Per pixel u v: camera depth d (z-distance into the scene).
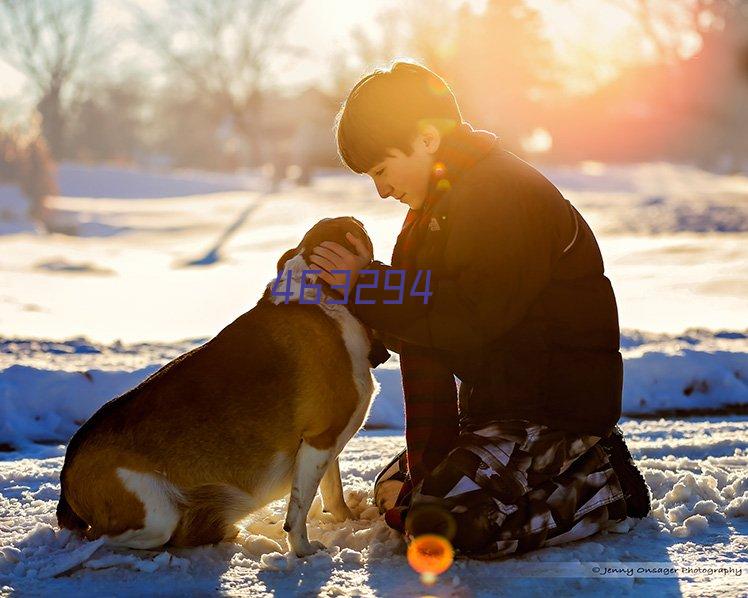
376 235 30.33
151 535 4.40
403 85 4.52
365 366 4.70
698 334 11.22
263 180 78.00
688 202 40.78
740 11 77.69
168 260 29.08
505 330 4.45
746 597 3.93
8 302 16.98
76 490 4.45
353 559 4.50
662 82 82.25
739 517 5.18
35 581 4.25
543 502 4.45
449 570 4.32
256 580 4.28
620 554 4.56
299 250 4.75
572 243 4.56
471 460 4.38
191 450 4.40
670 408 8.80
